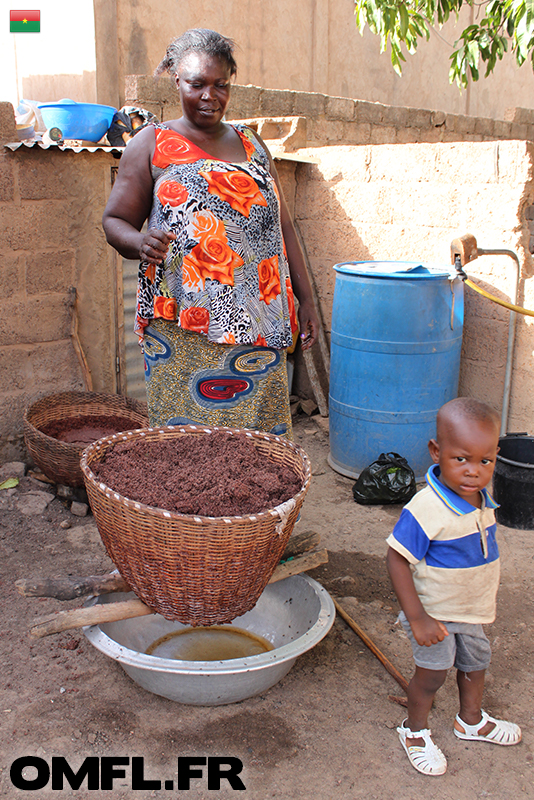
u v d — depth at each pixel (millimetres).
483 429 1966
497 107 11367
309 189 5508
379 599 3279
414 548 2088
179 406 2871
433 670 2162
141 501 2293
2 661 2715
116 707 2492
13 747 2299
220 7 7445
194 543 2168
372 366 4270
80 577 2482
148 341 2816
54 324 4500
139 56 6777
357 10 5414
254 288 2713
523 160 4141
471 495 2105
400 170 4828
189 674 2211
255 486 2447
